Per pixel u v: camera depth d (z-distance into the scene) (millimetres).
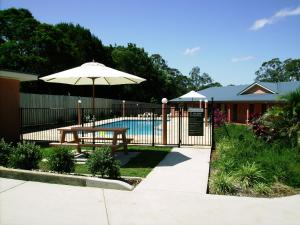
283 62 81062
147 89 59188
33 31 33375
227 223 4859
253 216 5176
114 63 51812
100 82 12133
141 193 6273
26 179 7008
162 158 10078
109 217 4996
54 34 34812
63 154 7672
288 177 7328
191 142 14141
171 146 12664
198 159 9859
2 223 4645
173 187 6723
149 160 9742
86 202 5664
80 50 41906
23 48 32500
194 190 6523
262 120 12047
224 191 6633
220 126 17906
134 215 5105
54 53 34500
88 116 24766
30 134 16812
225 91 43344
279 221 4977
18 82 14430
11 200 5680
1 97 13289
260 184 6801
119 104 37156
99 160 7176
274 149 10461
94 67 10023
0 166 7652
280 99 12094
